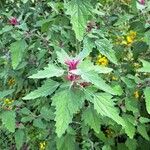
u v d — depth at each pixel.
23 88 0.52
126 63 0.45
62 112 0.27
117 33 0.47
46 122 0.41
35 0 0.62
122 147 0.43
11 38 0.51
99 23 0.45
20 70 0.48
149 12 0.46
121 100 0.39
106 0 0.50
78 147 0.40
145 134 0.39
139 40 0.45
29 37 0.42
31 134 0.45
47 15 0.53
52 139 0.41
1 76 0.49
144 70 0.34
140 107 0.43
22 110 0.39
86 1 0.29
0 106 0.37
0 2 0.70
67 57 0.31
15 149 0.50
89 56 0.45
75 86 0.29
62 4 0.45
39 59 0.44
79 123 0.39
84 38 0.37
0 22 0.59
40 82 0.49
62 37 0.45
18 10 0.61
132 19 0.47
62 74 0.29
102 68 0.30
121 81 0.41
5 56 0.50
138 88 0.39
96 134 0.41
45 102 0.43
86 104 0.34
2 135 0.49
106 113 0.27
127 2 0.51
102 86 0.27
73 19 0.29
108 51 0.37
